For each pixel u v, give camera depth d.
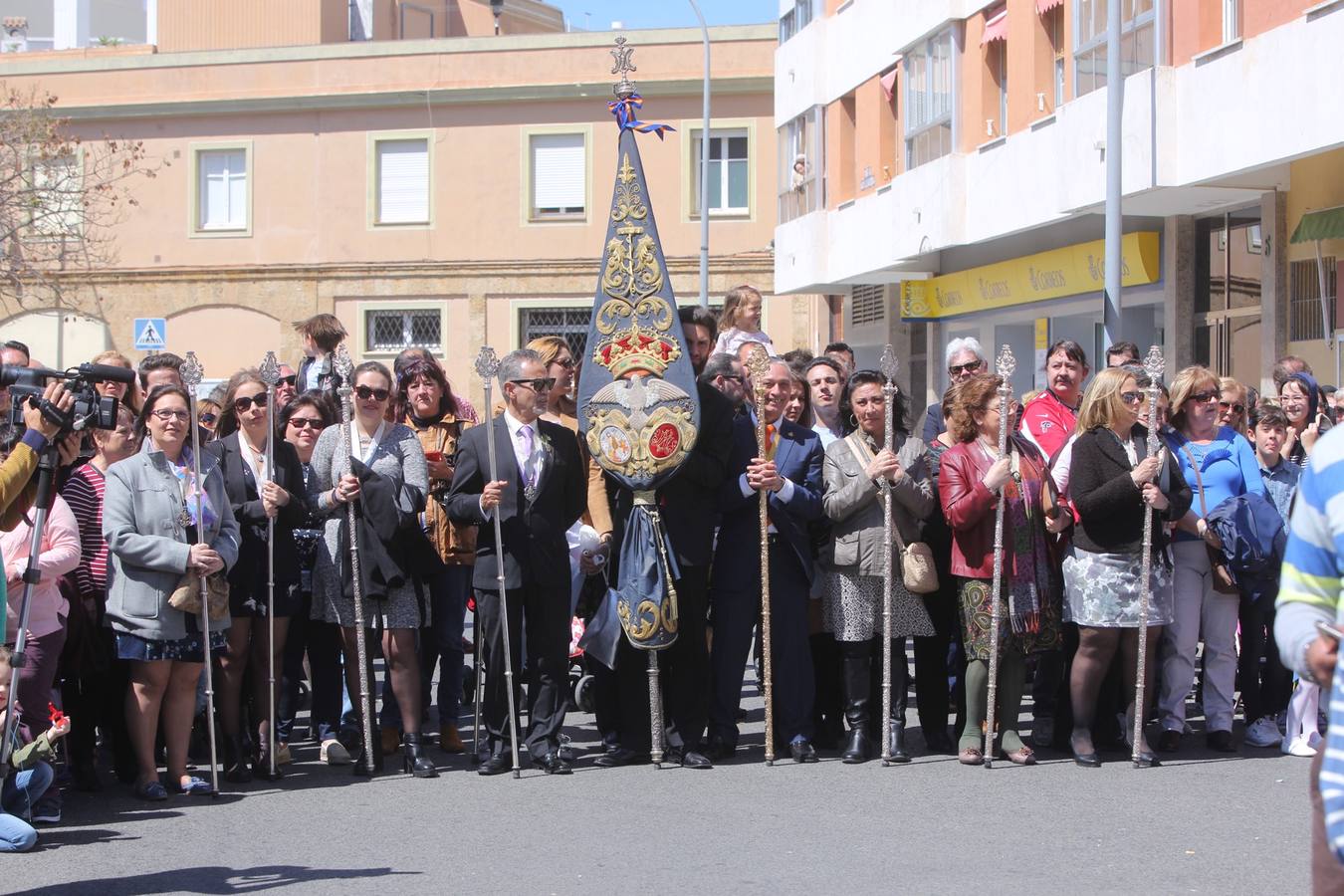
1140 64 17.83
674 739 9.30
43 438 6.67
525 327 36.72
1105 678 9.45
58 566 7.79
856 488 8.98
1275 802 8.00
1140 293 20.05
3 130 32.72
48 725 7.89
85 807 8.23
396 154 36.97
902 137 25.03
